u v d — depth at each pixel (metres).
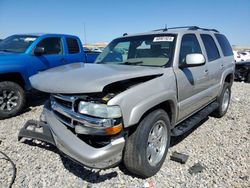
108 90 2.79
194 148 4.01
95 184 2.99
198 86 4.17
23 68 5.68
